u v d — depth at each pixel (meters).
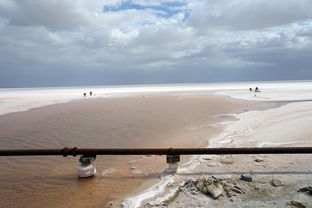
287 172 5.67
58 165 7.19
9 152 6.27
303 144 8.00
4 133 12.24
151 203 4.50
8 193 5.33
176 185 5.23
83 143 9.95
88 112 20.03
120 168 6.66
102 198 4.94
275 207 4.17
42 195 5.18
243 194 4.72
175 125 13.08
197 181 5.27
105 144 9.66
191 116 16.00
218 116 15.49
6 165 7.25
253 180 5.31
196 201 4.54
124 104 26.11
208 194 4.80
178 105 23.45
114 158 7.55
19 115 18.95
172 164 5.98
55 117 17.50
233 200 4.50
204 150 5.93
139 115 17.53
